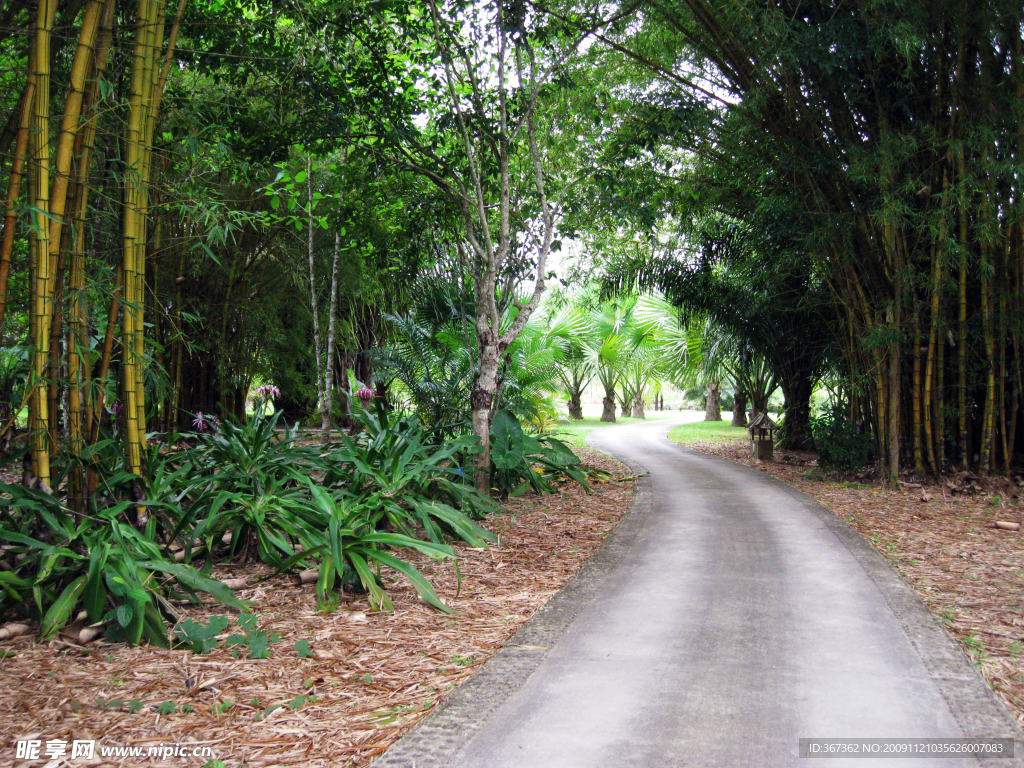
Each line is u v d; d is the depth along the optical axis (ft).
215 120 22.79
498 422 30.07
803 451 48.34
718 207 39.93
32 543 12.82
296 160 34.68
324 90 25.30
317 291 41.42
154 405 19.22
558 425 83.76
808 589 15.84
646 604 14.85
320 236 39.04
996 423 31.07
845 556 18.95
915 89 28.91
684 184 38.34
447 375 37.78
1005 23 26.30
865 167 27.40
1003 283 28.91
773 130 30.07
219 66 23.58
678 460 45.24
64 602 12.70
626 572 17.60
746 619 13.76
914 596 15.30
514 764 8.42
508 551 20.12
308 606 14.97
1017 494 28.43
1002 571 17.61
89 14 13.20
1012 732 9.14
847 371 35.88
